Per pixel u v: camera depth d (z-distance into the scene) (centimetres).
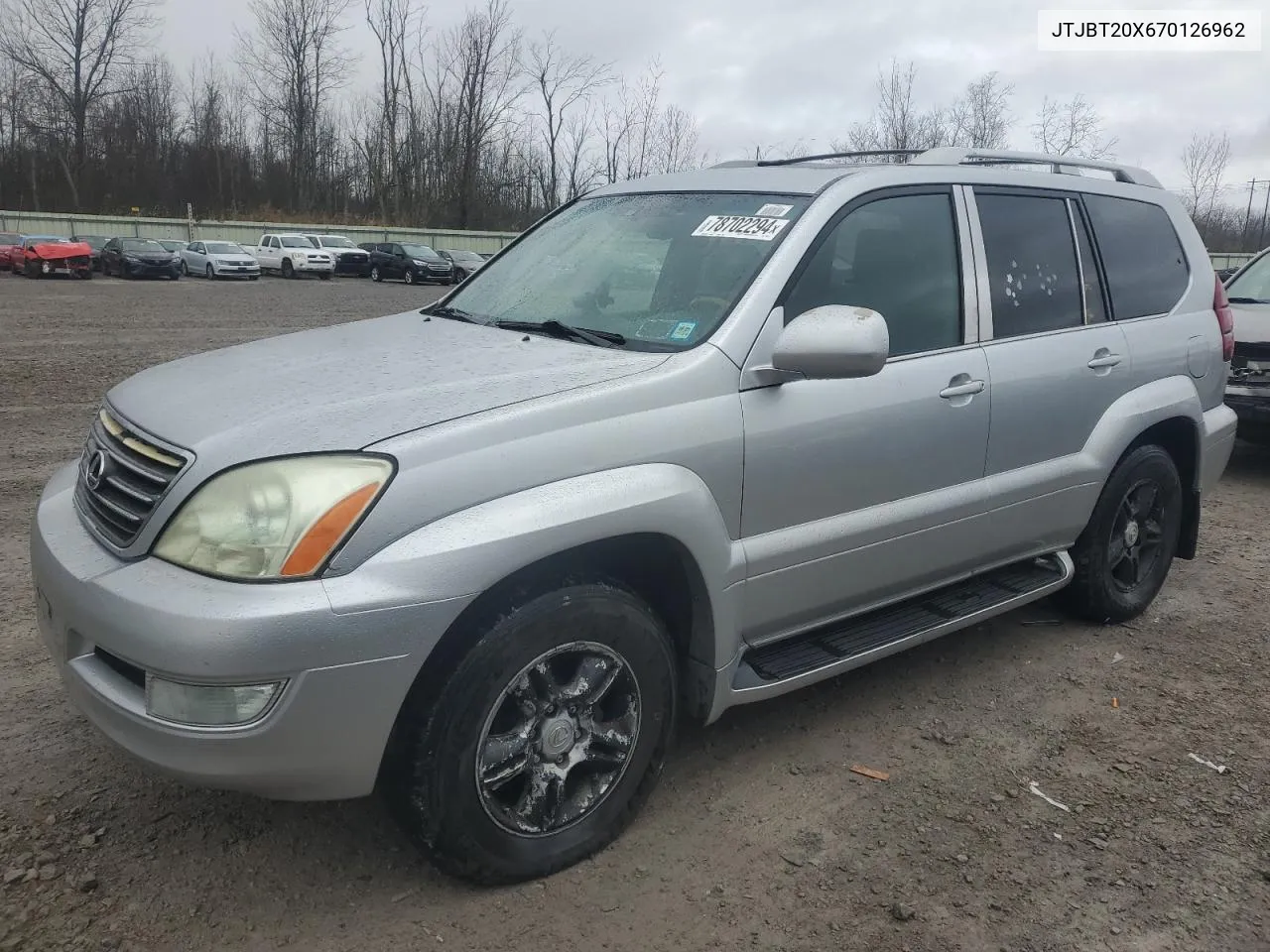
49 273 2941
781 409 289
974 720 356
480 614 239
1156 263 442
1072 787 314
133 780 296
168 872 258
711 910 253
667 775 314
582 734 263
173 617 211
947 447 337
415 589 219
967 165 371
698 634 286
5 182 5753
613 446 254
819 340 269
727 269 306
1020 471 370
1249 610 472
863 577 324
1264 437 731
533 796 256
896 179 339
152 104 6178
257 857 266
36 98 5862
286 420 235
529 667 245
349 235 4972
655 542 264
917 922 251
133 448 247
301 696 213
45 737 318
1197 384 446
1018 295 371
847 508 312
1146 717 362
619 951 238
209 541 219
